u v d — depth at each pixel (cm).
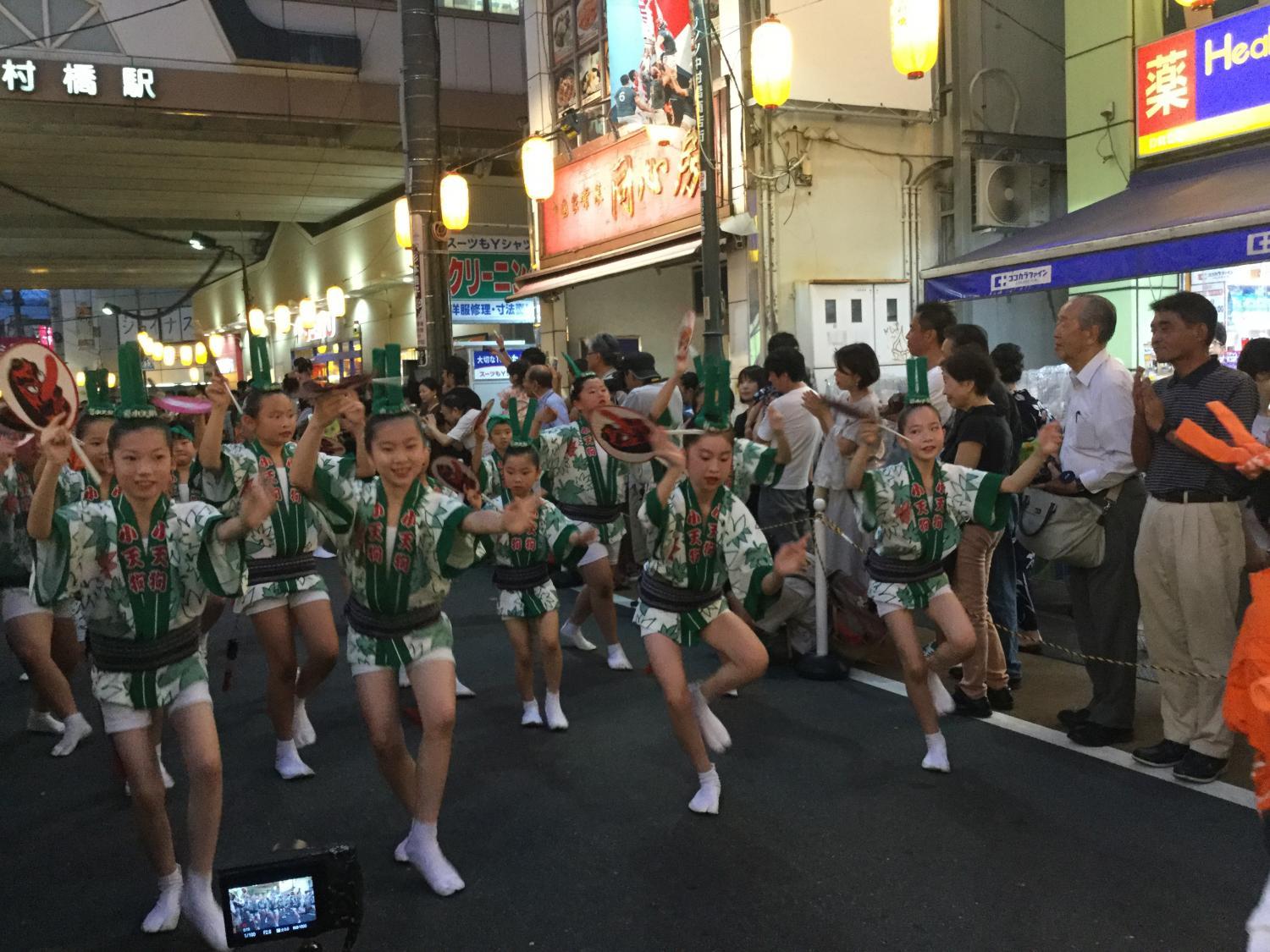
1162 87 931
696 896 354
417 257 1223
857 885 356
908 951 316
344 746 518
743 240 1061
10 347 319
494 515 347
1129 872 356
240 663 682
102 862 402
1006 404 537
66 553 321
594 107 1320
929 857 373
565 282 1342
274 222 2556
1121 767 444
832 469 614
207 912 331
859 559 625
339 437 700
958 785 433
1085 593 480
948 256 1144
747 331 1067
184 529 338
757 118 1038
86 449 420
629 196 1249
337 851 241
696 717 430
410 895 362
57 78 1527
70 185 1981
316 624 479
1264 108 852
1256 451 269
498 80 1833
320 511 353
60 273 2950
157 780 344
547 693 529
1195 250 701
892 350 1111
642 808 427
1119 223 806
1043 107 1185
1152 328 421
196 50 1606
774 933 329
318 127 1731
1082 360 470
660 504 395
